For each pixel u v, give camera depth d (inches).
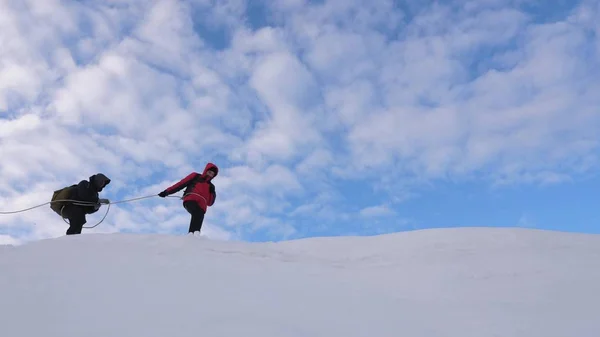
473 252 327.3
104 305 191.8
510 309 214.8
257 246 327.3
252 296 213.3
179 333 162.7
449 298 234.4
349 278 268.7
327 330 176.2
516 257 313.0
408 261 308.3
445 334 182.9
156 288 218.1
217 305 196.1
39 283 219.9
